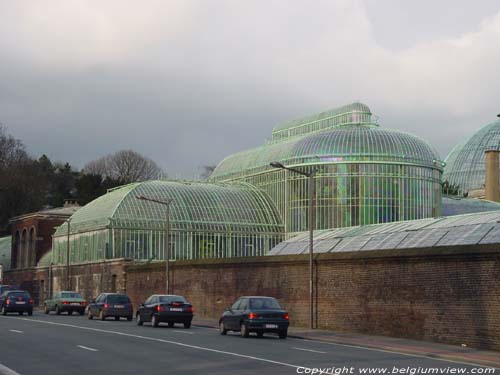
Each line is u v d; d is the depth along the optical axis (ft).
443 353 95.96
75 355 87.61
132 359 83.05
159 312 148.25
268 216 273.95
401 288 123.34
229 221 266.98
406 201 256.93
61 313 219.82
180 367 75.25
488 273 105.40
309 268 143.74
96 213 266.77
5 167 453.99
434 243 139.33
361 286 133.39
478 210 328.49
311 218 143.43
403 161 257.14
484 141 443.32
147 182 273.75
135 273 229.45
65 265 278.67
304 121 302.86
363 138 258.57
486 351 100.53
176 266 204.74
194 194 272.31
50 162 545.85
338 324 138.82
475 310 107.24
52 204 499.51
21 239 346.13
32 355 87.71
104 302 177.99
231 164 316.60
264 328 119.96
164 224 257.75
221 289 182.70
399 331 123.03
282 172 274.98
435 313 115.24
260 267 166.61
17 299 201.87
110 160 517.55
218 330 143.02
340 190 256.73
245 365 76.79
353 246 163.22
